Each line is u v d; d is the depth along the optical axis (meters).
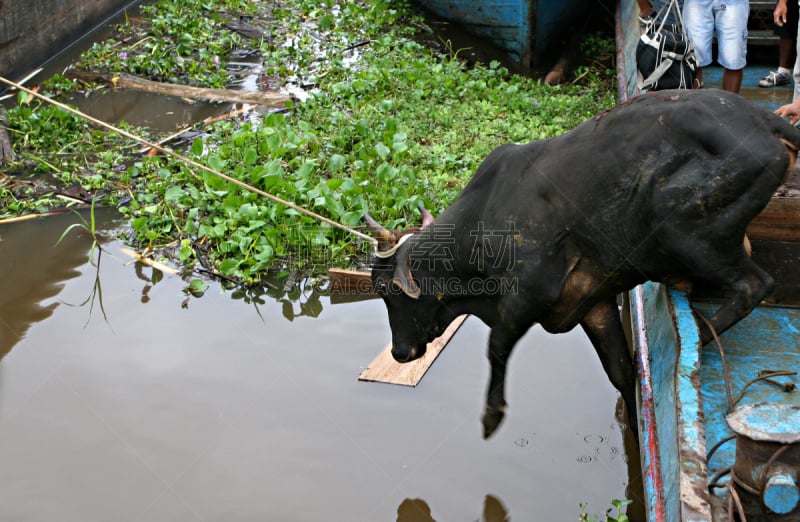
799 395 4.66
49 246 7.80
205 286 7.25
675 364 4.42
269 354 6.36
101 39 13.08
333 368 6.20
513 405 5.79
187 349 6.41
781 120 4.32
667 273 4.66
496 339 5.06
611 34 13.03
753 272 4.54
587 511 4.89
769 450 3.49
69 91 11.19
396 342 5.41
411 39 12.74
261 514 4.89
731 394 4.70
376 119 9.62
